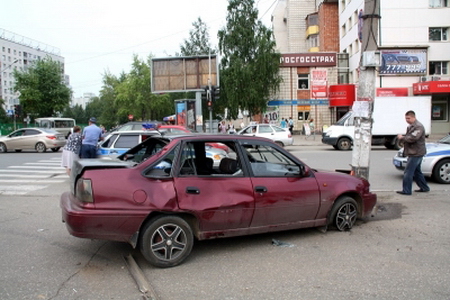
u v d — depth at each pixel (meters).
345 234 5.35
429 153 9.37
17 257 4.50
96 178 3.98
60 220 6.29
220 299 3.42
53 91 45.34
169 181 4.23
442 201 7.39
